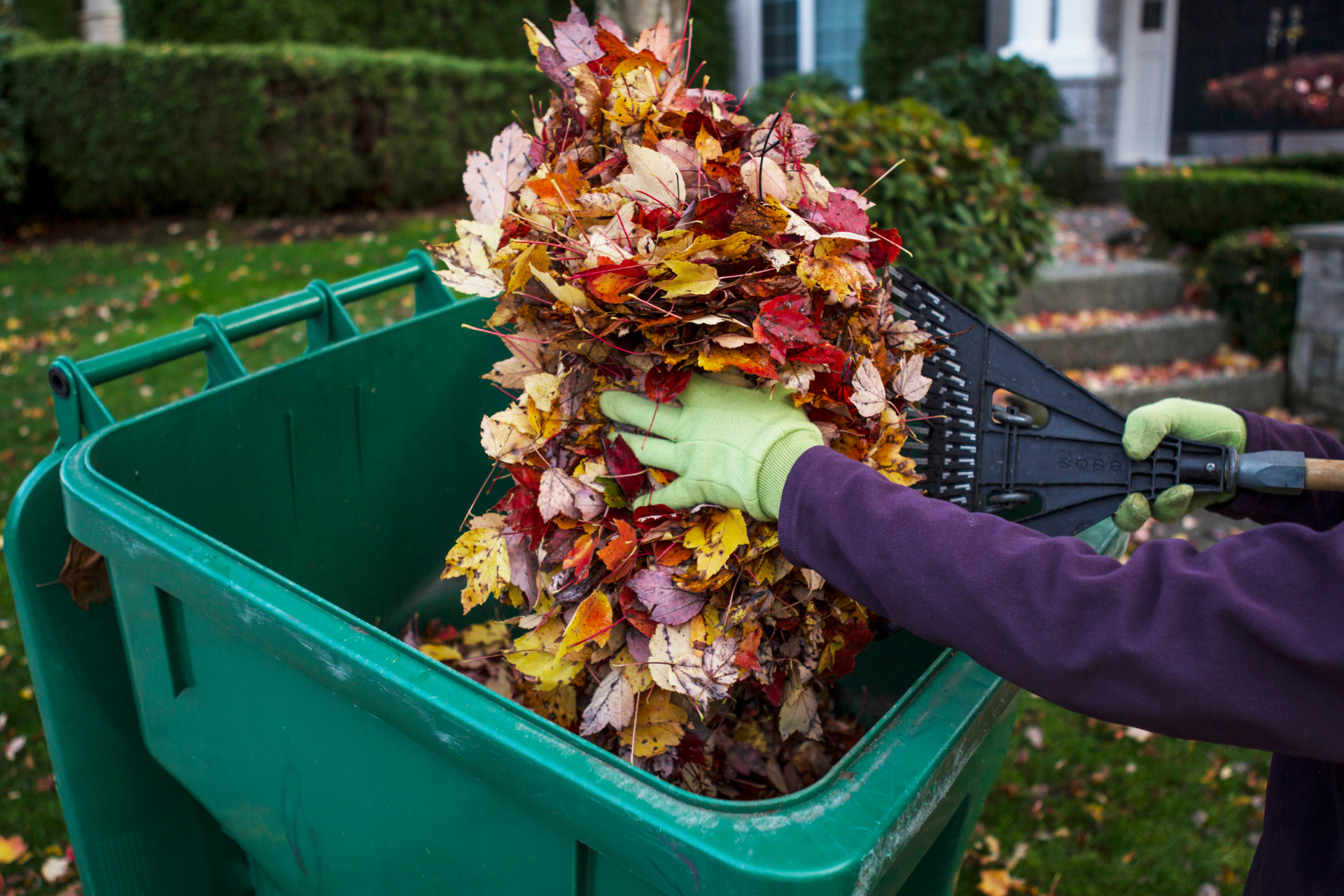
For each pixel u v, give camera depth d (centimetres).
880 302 105
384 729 89
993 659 69
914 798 74
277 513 146
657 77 107
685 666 96
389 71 762
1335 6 879
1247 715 61
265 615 91
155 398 434
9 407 427
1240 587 62
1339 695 59
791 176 100
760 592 98
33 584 123
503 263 98
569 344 102
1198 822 238
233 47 748
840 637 109
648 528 97
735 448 87
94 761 131
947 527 72
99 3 973
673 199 96
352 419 158
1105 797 247
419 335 169
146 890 137
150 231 751
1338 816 88
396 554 170
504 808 82
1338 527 63
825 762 141
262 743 104
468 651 172
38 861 212
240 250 681
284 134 745
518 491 109
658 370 95
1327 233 473
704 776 128
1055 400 109
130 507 107
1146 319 526
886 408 104
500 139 112
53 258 676
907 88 816
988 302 397
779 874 64
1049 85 794
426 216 778
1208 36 948
